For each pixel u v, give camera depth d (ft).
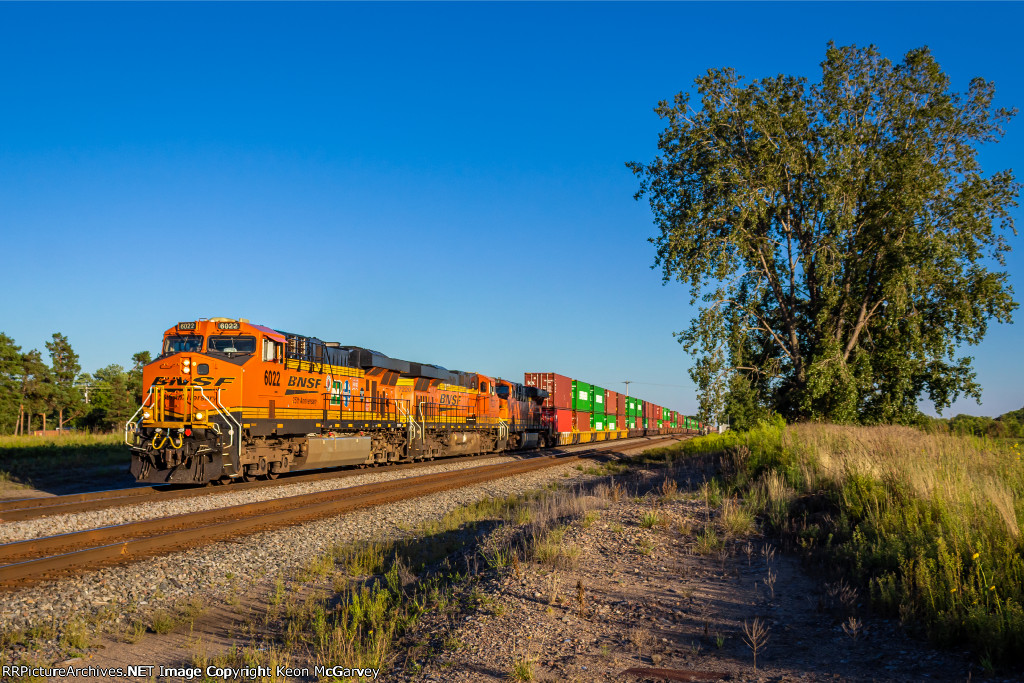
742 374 107.14
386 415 89.56
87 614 27.53
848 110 107.65
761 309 115.03
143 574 32.86
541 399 153.69
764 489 46.39
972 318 103.50
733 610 25.88
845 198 103.86
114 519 46.01
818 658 20.67
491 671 20.03
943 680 18.31
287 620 27.81
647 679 19.25
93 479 73.00
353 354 83.92
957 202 99.14
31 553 36.11
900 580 25.70
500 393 130.00
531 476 84.28
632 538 36.24
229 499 54.70
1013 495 34.22
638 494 57.88
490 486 72.02
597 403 195.52
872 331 112.47
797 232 110.52
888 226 100.78
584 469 97.81
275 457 67.97
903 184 97.91
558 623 24.08
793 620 24.50
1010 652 19.12
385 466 90.89
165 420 60.95
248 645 24.84
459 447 110.63
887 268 99.04
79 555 33.99
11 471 75.31
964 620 20.61
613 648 21.94
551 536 35.47
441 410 105.81
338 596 31.68
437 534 45.16
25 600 28.30
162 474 60.90
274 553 38.65
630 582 29.27
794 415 114.01
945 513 30.81
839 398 99.71
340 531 45.39
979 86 102.37
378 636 23.88
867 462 41.83
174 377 61.41
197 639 25.54
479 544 37.93
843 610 24.90
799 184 108.68
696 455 95.66
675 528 38.63
